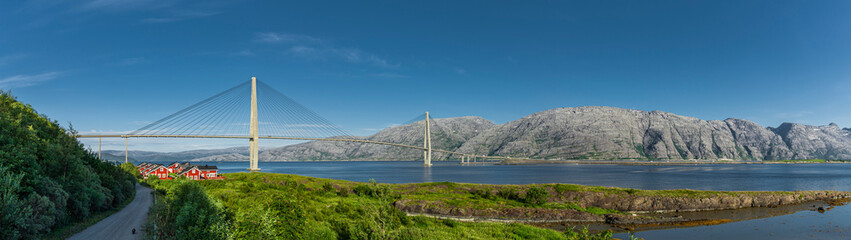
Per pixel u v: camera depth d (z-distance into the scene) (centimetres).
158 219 3148
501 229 4906
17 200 2411
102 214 4069
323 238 2898
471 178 17925
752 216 6575
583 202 7281
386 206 2911
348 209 5331
